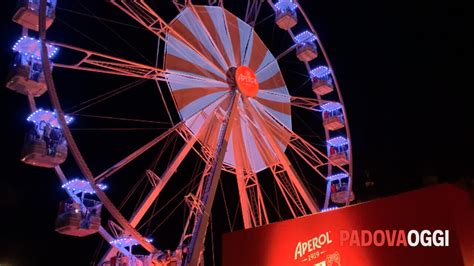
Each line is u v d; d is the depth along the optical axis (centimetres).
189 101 1833
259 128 1964
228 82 1973
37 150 1460
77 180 1469
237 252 1062
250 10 2255
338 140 2189
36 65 1525
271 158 2012
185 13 1952
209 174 1752
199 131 1789
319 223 940
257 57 2177
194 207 1639
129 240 1515
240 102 1970
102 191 1408
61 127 1409
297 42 2241
